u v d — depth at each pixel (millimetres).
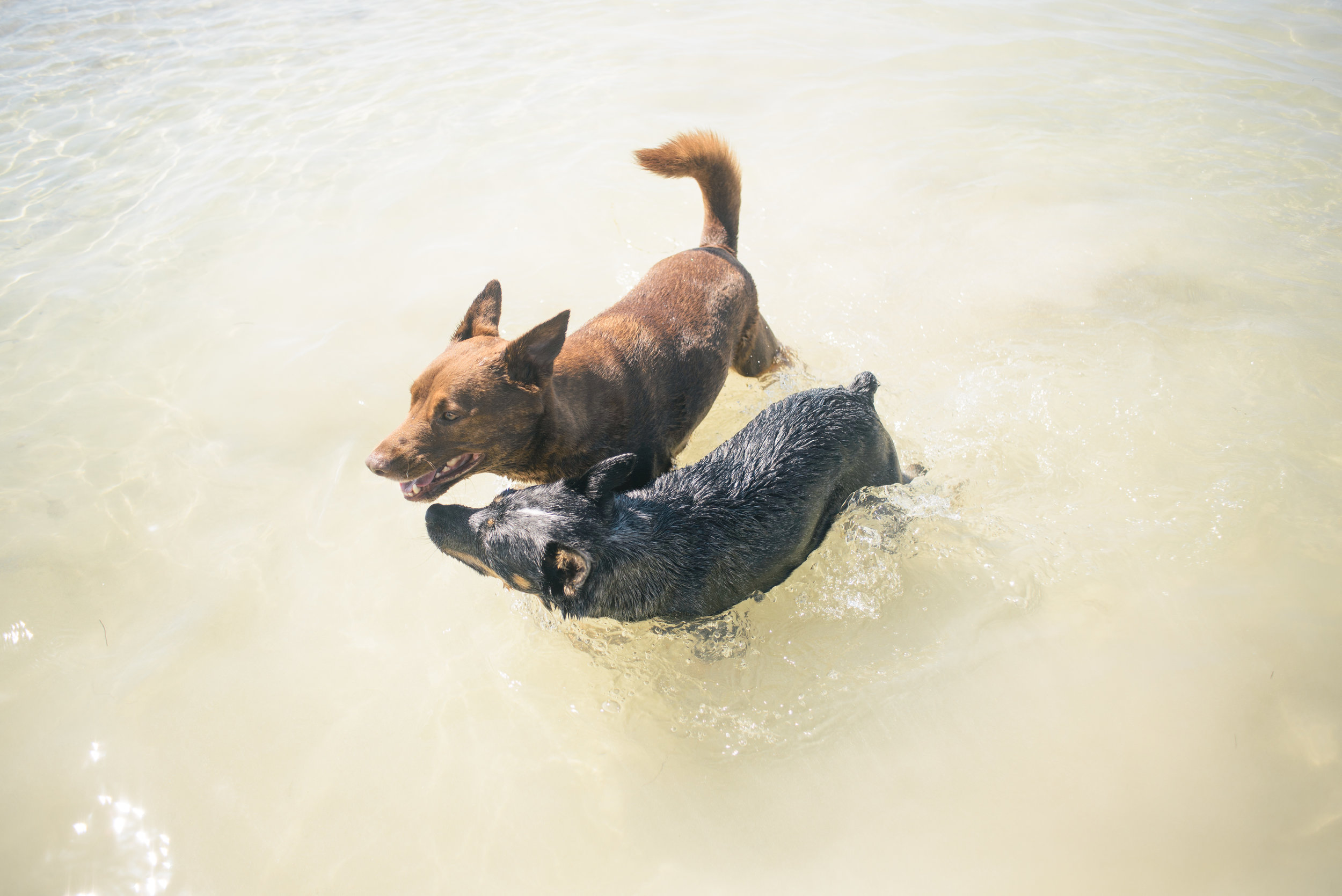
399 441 1242
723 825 1126
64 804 1146
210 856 1109
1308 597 1259
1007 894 1049
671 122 2391
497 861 1104
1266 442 1473
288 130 2408
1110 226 1989
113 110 2562
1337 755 1112
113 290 1879
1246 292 1794
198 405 1641
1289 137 2248
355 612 1338
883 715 1205
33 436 1576
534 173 2184
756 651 1292
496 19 3107
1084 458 1493
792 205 2100
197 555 1402
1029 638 1258
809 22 2982
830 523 1376
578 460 1350
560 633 1314
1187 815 1087
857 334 1783
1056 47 2787
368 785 1165
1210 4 3104
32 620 1317
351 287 1894
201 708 1232
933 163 2213
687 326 1425
